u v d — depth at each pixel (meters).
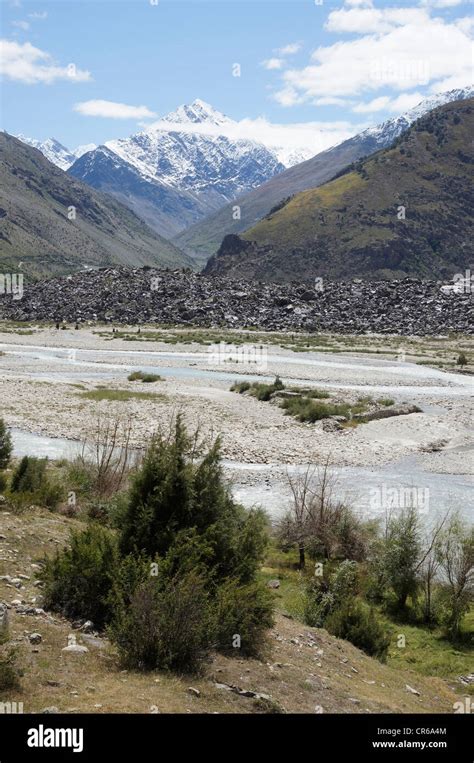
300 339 113.62
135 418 47.78
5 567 14.98
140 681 11.02
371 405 55.12
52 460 33.72
